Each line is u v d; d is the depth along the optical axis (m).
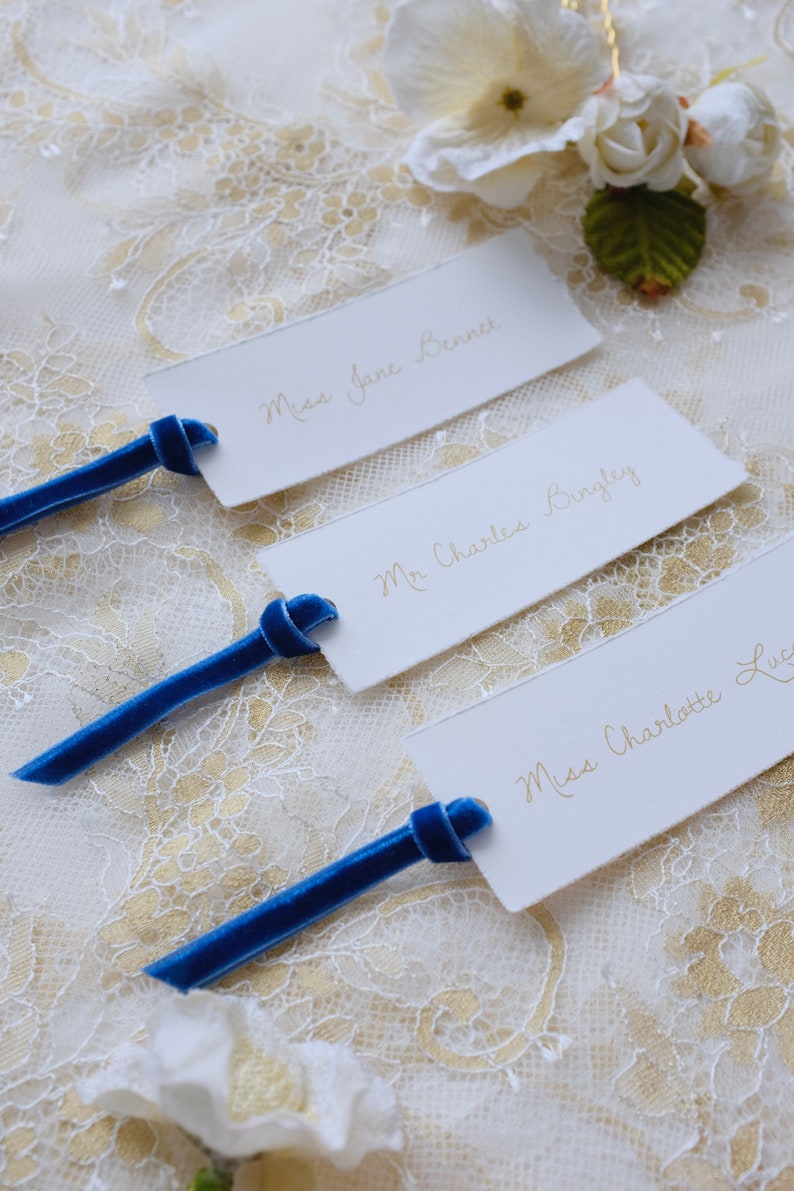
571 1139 0.47
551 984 0.50
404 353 0.65
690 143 0.68
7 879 0.52
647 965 0.50
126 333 0.67
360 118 0.74
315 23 0.78
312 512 0.61
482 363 0.65
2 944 0.50
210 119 0.74
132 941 0.50
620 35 0.77
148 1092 0.44
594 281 0.69
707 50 0.78
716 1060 0.48
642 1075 0.48
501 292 0.68
